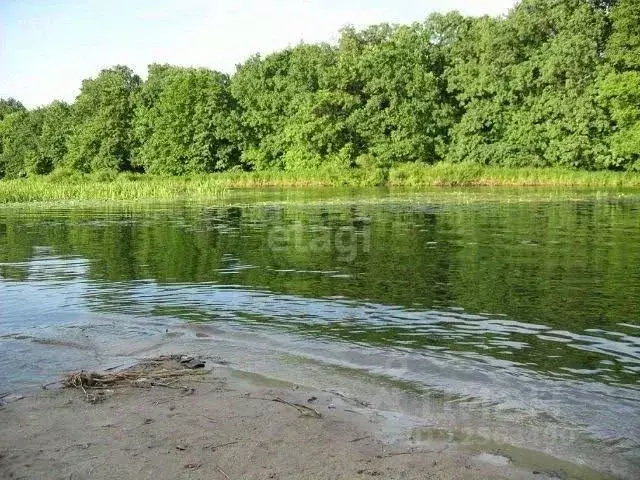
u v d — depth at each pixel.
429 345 7.98
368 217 24.66
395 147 61.44
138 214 29.33
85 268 14.26
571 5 52.91
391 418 5.85
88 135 76.12
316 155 63.38
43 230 22.61
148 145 73.19
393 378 6.88
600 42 51.69
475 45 60.53
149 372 7.13
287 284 11.88
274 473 4.80
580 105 50.44
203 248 17.03
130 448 5.27
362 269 13.25
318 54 70.94
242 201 37.06
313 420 5.81
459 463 4.96
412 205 30.25
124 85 80.25
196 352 7.88
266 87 70.25
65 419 5.89
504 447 5.24
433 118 62.06
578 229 19.30
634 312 9.27
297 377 6.96
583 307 9.62
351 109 65.25
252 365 7.37
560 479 4.73
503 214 24.88
